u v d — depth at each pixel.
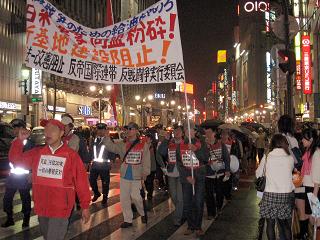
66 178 5.24
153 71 8.16
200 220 8.42
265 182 6.71
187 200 8.52
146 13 8.20
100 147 11.76
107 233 8.55
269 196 6.61
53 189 5.21
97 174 11.88
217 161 10.02
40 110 52.09
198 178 8.47
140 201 9.25
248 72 137.38
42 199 5.25
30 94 48.16
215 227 9.14
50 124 5.27
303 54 42.28
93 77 8.18
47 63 7.88
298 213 7.81
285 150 6.70
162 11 8.12
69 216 5.29
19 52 48.53
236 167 11.99
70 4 61.16
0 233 8.43
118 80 8.20
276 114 14.30
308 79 42.22
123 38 8.23
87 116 65.38
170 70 8.12
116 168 21.39
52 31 7.93
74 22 8.09
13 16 47.31
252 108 127.69
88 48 8.17
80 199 5.31
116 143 9.32
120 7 92.00
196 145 8.55
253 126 27.58
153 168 12.66
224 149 10.20
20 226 9.02
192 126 8.65
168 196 13.41
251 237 8.30
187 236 8.38
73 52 8.07
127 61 8.22
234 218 10.03
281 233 6.69
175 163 9.17
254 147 26.33
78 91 64.06
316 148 7.15
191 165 8.26
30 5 7.85
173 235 8.45
